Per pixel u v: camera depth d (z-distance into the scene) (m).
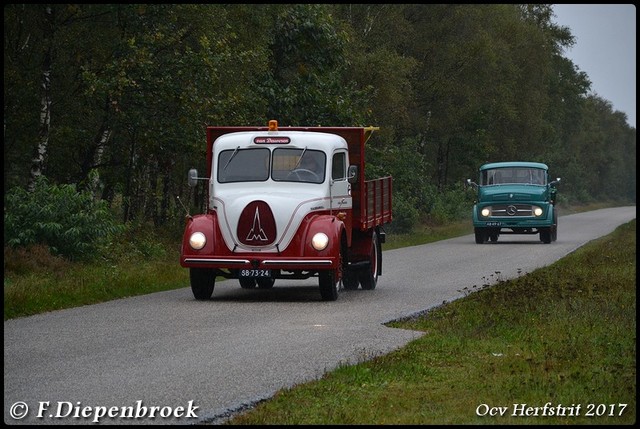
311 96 45.00
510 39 92.06
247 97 40.50
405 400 11.07
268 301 22.22
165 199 48.31
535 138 97.44
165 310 20.22
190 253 22.17
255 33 42.44
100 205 29.17
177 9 36.31
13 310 19.11
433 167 89.62
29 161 38.88
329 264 21.86
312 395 11.32
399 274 29.58
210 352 14.62
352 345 15.39
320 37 45.75
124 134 40.69
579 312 18.59
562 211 115.12
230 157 23.59
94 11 35.31
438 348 14.98
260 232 22.08
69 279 24.38
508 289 22.25
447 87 77.56
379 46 68.25
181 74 35.91
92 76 34.50
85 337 16.19
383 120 62.88
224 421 10.20
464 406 10.77
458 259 36.03
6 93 35.97
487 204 47.62
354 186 25.03
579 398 11.15
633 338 15.69
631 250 36.56
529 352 14.62
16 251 26.36
